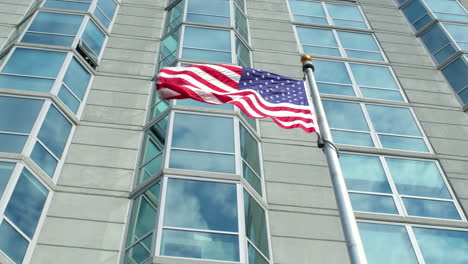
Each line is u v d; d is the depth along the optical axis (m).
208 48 23.69
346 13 29.91
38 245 15.07
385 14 30.42
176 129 18.34
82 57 22.23
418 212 18.09
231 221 15.27
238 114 19.25
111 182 17.52
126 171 18.02
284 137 19.98
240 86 14.50
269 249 15.76
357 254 10.17
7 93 18.95
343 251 16.12
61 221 15.90
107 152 18.59
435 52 26.98
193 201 15.71
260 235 15.86
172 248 14.30
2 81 19.83
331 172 11.95
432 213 18.12
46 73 20.47
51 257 14.84
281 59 24.91
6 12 26.56
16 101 18.70
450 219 17.91
